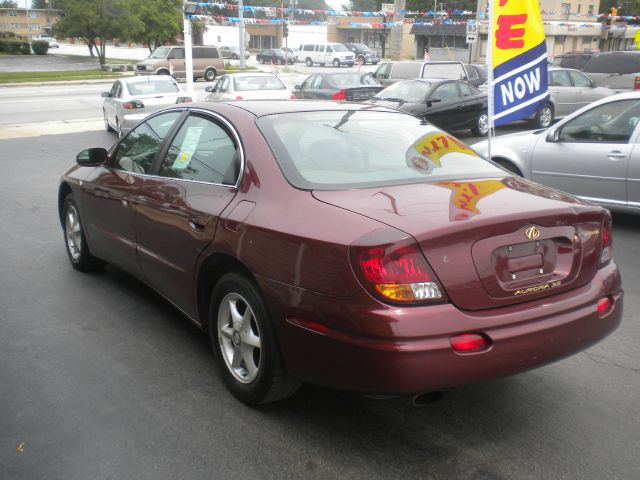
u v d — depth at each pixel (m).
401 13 32.41
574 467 2.94
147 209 4.19
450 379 2.70
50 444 3.09
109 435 3.17
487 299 2.82
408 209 2.95
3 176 10.88
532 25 6.88
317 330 2.85
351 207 3.01
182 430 3.22
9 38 69.50
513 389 3.69
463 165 3.77
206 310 3.81
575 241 3.11
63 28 44.94
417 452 3.05
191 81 17.89
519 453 3.05
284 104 4.12
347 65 54.00
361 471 2.90
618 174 7.12
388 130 4.01
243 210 3.33
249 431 3.21
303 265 2.90
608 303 3.24
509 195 3.23
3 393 3.57
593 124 7.41
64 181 5.61
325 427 3.26
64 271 5.76
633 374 3.89
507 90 7.07
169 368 3.89
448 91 15.97
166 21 47.41
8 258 6.16
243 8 30.77
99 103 24.53
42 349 4.14
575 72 18.73
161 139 4.45
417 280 2.68
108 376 3.78
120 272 5.75
